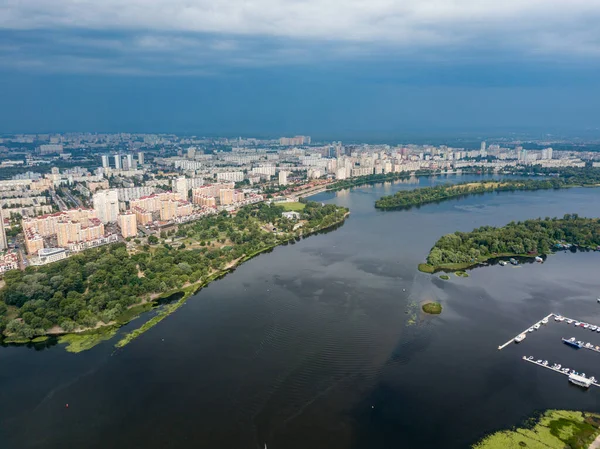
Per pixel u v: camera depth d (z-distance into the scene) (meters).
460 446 194.50
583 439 196.38
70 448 194.88
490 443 195.38
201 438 199.50
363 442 197.00
